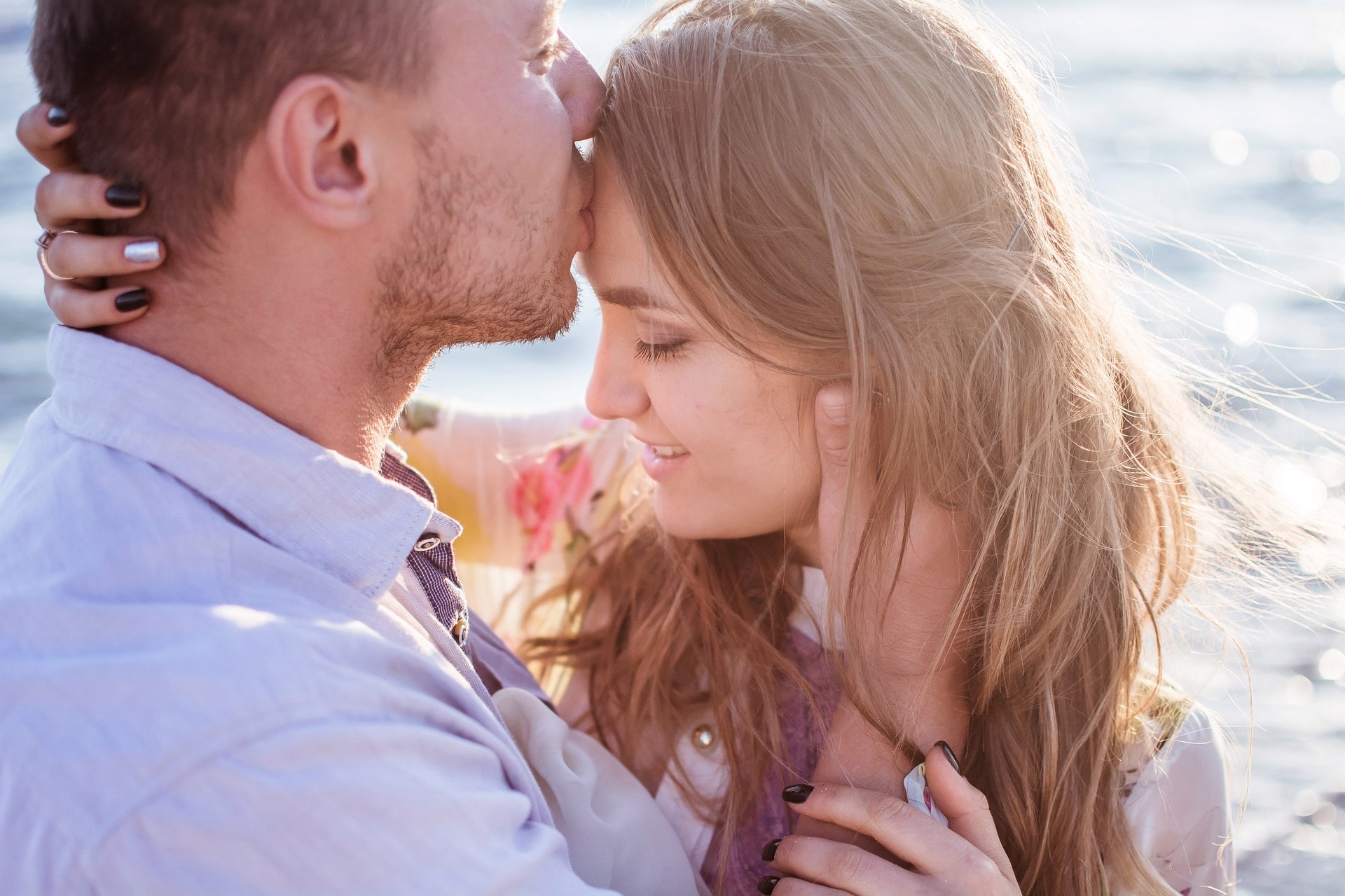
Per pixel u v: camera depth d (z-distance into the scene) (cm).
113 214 116
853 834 149
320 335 126
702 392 149
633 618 184
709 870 165
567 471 195
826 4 147
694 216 141
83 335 120
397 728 109
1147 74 1140
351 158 121
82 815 96
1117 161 834
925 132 145
